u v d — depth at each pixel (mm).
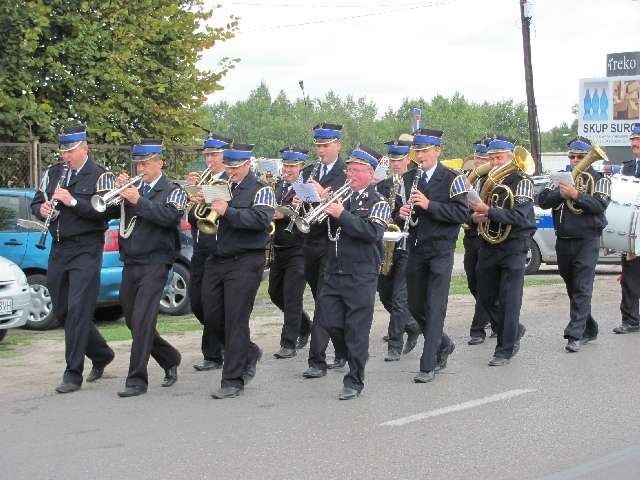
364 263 8430
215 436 7305
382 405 8219
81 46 17328
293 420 7754
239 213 8367
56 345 11508
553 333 11734
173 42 18578
